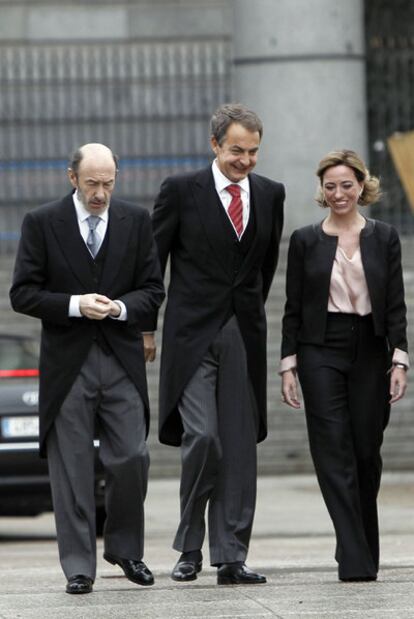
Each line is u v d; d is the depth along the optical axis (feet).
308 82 150.71
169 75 167.73
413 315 156.87
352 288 65.77
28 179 165.68
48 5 196.03
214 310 64.95
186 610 57.00
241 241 65.10
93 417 63.21
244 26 151.74
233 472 65.00
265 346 66.28
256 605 58.03
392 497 130.21
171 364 65.21
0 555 96.78
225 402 65.21
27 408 104.83
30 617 56.08
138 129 167.53
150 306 62.90
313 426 65.92
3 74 166.20
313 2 150.30
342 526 65.16
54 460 62.95
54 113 166.50
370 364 66.03
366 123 156.87
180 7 196.65
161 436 66.54
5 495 104.88
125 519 63.05
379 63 163.63
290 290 66.74
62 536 62.64
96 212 62.85
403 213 163.12
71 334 62.64
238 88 153.07
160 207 65.51
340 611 56.49
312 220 151.94
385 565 74.43
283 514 119.85
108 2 196.34
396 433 154.10
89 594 61.87
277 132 151.12
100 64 167.43
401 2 164.66
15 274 63.21
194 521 65.21
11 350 107.96
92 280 62.95
